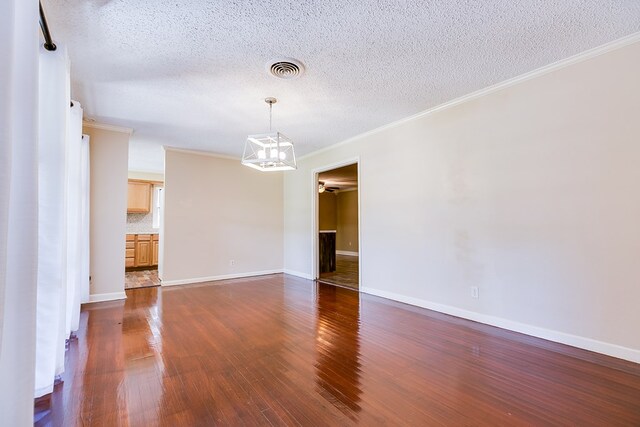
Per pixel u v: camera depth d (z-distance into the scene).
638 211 2.24
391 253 4.20
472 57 2.54
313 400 1.79
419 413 1.66
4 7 0.89
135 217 7.81
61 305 2.04
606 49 2.39
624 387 1.90
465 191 3.34
